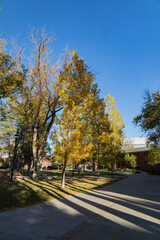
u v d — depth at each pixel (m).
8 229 4.27
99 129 18.97
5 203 7.10
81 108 12.06
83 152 11.45
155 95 15.95
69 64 14.40
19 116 18.69
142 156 48.16
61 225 4.66
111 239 3.79
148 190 12.54
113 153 22.72
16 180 15.89
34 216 5.47
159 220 5.28
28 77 16.61
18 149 28.36
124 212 6.21
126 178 23.91
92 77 14.33
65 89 13.10
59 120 11.63
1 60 11.62
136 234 4.11
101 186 14.42
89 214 5.83
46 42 16.19
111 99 24.64
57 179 18.61
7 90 12.14
